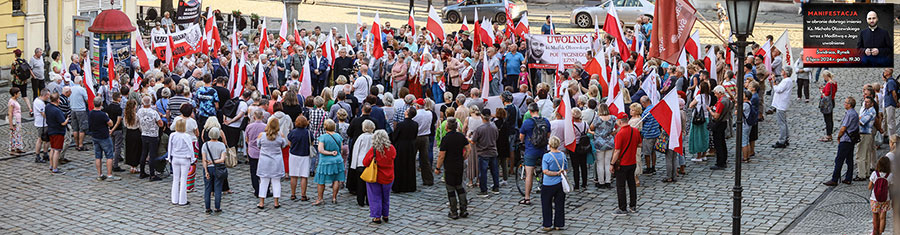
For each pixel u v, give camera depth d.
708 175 16.62
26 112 23.44
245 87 18.58
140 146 16.88
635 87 20.14
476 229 13.70
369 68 22.00
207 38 23.94
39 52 23.83
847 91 24.38
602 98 18.62
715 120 16.77
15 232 13.51
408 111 15.73
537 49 21.84
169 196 15.65
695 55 21.64
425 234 13.46
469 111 16.22
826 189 15.43
